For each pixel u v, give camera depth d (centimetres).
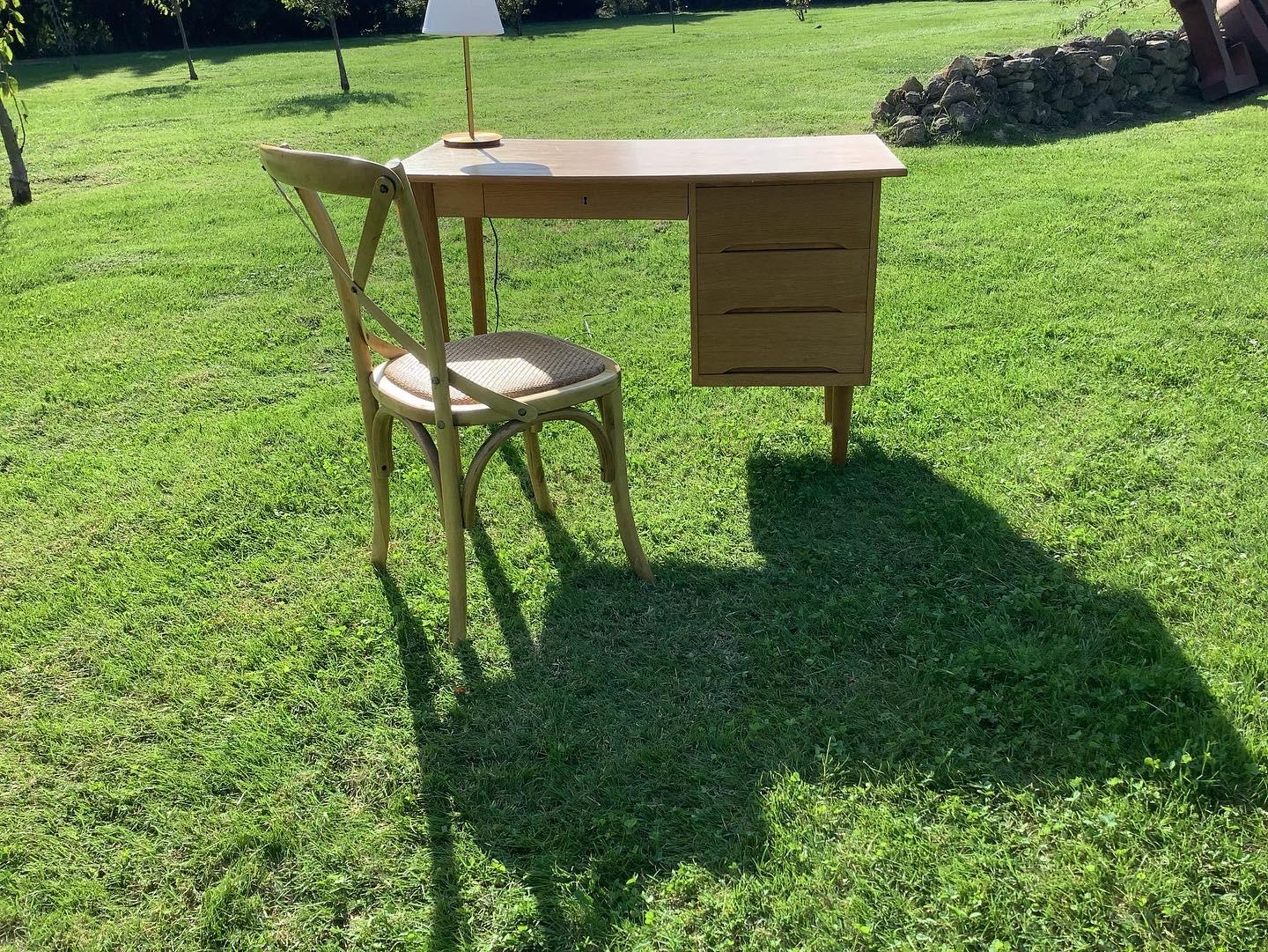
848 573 265
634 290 511
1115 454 312
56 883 183
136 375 423
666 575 270
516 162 300
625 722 217
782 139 335
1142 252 507
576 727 216
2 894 183
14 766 213
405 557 284
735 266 286
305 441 355
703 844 185
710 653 239
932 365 391
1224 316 415
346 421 370
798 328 292
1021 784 193
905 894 172
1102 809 184
